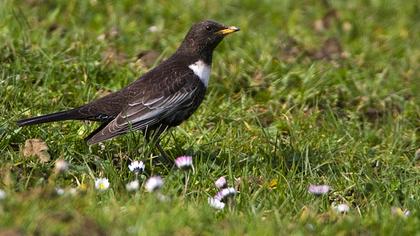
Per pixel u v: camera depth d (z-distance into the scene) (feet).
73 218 29.09
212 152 39.47
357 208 35.29
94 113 37.99
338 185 37.93
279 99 47.11
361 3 62.39
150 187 32.83
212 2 59.57
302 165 38.78
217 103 45.91
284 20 59.31
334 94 48.21
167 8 57.67
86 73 46.11
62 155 36.91
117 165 37.91
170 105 38.93
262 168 37.99
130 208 30.91
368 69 51.90
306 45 55.11
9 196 30.48
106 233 28.40
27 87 43.47
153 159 38.58
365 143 43.83
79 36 50.62
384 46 55.77
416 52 55.62
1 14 50.65
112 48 50.62
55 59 46.80
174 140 39.86
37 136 38.65
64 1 56.13
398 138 44.60
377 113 47.80
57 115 37.35
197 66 40.37
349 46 55.88
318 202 34.65
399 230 31.55
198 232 29.63
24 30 49.24
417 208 34.86
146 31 54.34
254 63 50.01
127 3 57.67
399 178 39.17
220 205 32.63
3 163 35.06
